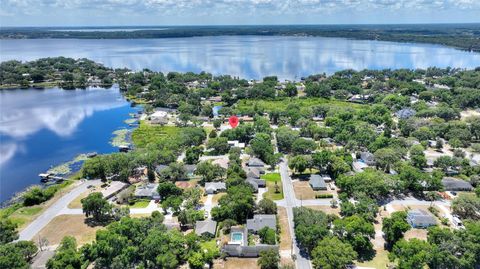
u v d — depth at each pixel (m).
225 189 144.88
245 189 130.88
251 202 125.88
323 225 108.25
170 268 95.50
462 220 120.56
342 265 92.44
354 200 134.62
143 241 100.06
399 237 106.69
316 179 149.12
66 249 98.31
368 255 103.00
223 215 121.50
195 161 171.38
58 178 162.50
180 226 118.44
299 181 153.75
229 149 188.75
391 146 178.62
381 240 110.44
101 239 98.50
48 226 120.25
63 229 118.31
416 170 147.75
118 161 158.12
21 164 180.75
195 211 122.31
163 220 119.38
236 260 102.81
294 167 158.38
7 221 113.44
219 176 155.38
